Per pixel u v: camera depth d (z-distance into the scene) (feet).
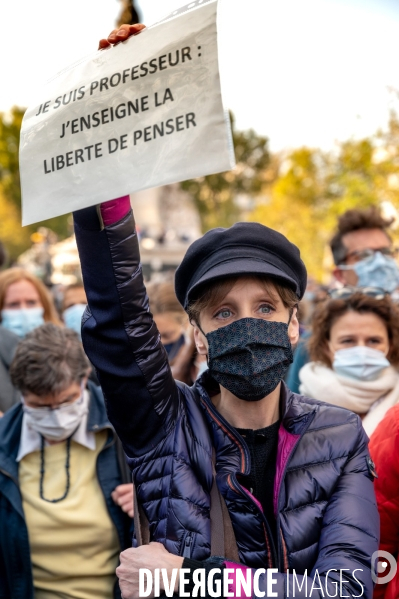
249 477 5.59
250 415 5.81
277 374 5.51
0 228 116.78
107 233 5.56
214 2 4.90
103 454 8.33
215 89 4.78
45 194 5.42
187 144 4.83
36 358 8.00
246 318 5.50
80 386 8.28
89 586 7.95
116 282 5.60
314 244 81.30
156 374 5.78
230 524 5.46
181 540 5.45
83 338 5.85
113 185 5.11
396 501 6.60
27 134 5.59
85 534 7.98
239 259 5.57
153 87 5.05
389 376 9.46
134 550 5.50
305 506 5.53
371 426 9.19
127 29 5.37
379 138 26.66
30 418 8.16
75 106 5.41
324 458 5.70
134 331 5.68
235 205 137.49
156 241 73.00
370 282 12.19
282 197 91.04
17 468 8.27
